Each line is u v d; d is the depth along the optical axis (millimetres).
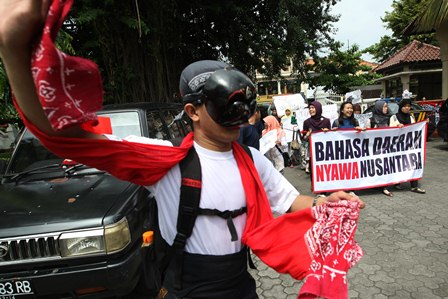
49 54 693
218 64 1192
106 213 2289
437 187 5520
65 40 5531
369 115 7621
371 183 5273
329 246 1179
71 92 748
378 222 4176
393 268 3068
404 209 4578
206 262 1193
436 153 8531
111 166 1054
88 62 771
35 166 3168
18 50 712
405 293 2682
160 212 1243
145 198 2789
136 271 2375
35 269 2195
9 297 2180
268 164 1425
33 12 689
